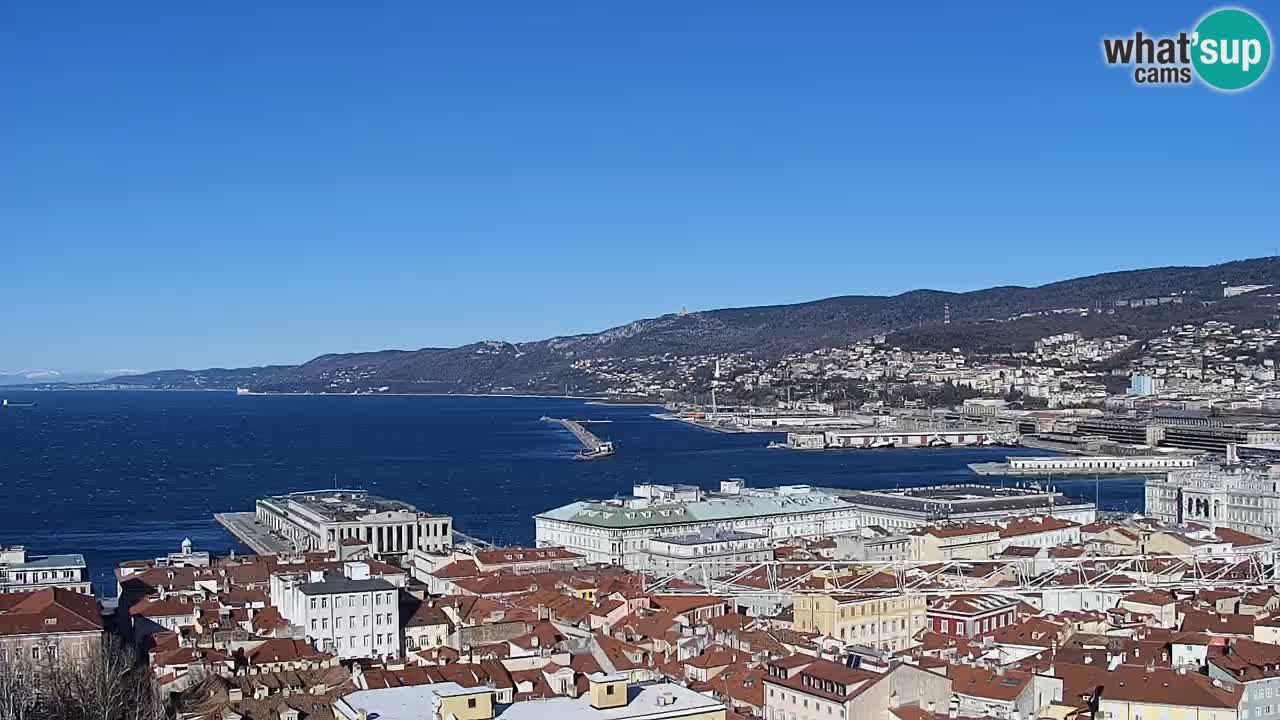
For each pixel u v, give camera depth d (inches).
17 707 7849.4
